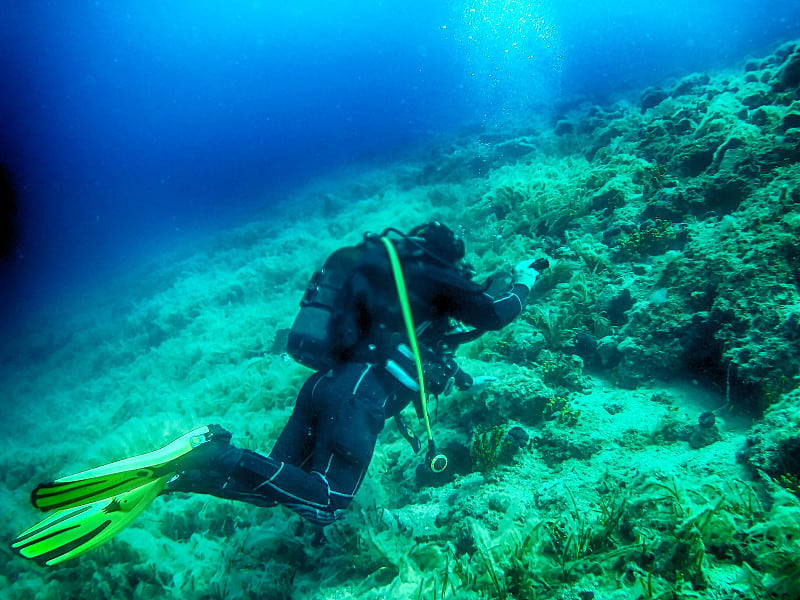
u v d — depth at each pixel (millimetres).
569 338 4254
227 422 5297
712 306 3531
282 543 3199
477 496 2955
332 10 92062
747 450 2609
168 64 119188
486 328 2666
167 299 10914
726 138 5297
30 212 45125
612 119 10219
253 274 10172
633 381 3678
